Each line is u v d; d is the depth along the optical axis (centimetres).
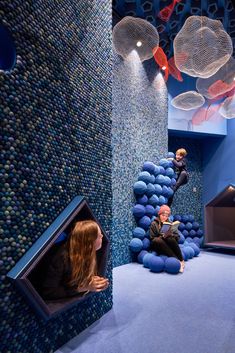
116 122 476
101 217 251
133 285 347
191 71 305
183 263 438
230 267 452
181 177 573
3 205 149
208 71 302
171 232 442
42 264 188
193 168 715
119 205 470
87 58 233
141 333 218
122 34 352
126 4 455
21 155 160
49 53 184
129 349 194
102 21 263
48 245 165
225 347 199
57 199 189
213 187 696
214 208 658
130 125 506
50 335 183
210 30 263
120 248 464
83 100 225
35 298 158
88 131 232
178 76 567
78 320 215
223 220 667
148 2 441
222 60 288
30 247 164
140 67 539
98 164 248
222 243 609
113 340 206
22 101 161
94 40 246
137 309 268
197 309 270
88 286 197
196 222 649
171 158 575
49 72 184
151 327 229
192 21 263
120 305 278
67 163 202
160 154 575
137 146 519
